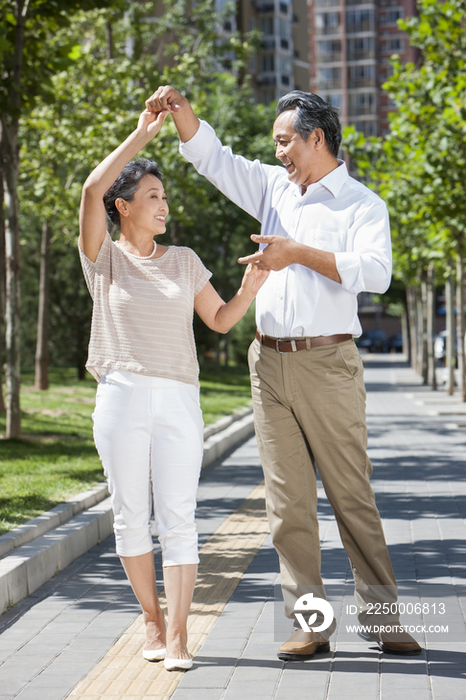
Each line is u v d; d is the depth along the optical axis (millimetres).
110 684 3473
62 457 9414
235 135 26594
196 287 3732
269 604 4578
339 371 3641
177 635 3625
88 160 15586
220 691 3357
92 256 3684
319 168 3697
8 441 10688
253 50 25156
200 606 4574
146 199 3684
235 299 3664
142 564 3709
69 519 6254
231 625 4227
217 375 28453
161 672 3594
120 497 3639
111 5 11172
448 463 10320
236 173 3973
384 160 16812
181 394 3621
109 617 4441
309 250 3451
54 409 14930
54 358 22797
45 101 11039
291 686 3387
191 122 3887
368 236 3598
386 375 35500
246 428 13836
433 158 14023
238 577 5164
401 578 5051
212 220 27781
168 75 18797
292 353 3641
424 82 15086
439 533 6348
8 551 5109
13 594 4672
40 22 11539
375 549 3734
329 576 5066
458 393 24625
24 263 22547
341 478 3691
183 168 20281
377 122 95125
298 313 3621
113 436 3580
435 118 14852
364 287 3490
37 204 17047
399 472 9656
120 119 15336
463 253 18062
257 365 3768
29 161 16703
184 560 3633
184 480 3609
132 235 3732
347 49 94938
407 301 50094
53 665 3729
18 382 10977
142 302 3605
